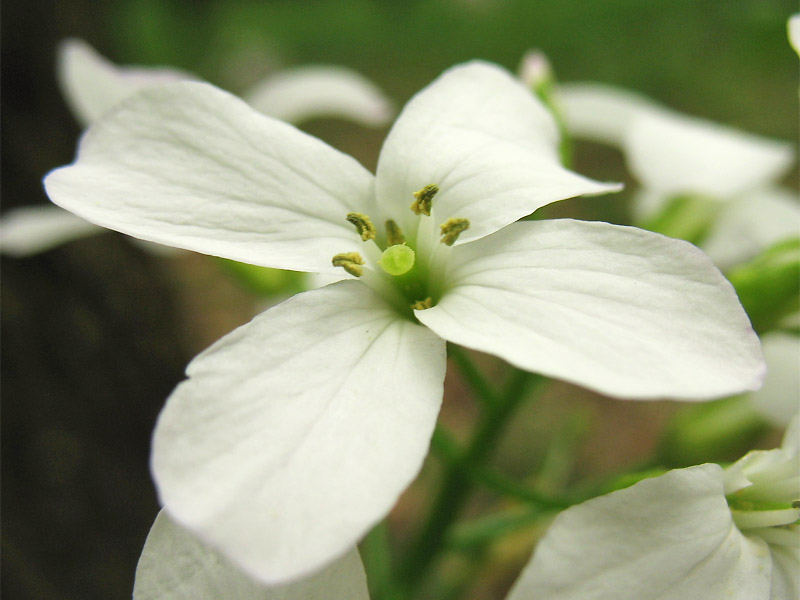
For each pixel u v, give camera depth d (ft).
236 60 0.66
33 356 0.21
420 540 0.17
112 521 0.23
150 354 0.25
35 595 0.21
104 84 0.17
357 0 0.71
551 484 0.20
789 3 0.56
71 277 0.22
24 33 0.21
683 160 0.17
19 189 0.22
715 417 0.16
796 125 0.52
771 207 0.19
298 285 0.18
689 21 0.59
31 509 0.21
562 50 0.62
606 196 0.40
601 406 0.37
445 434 0.15
